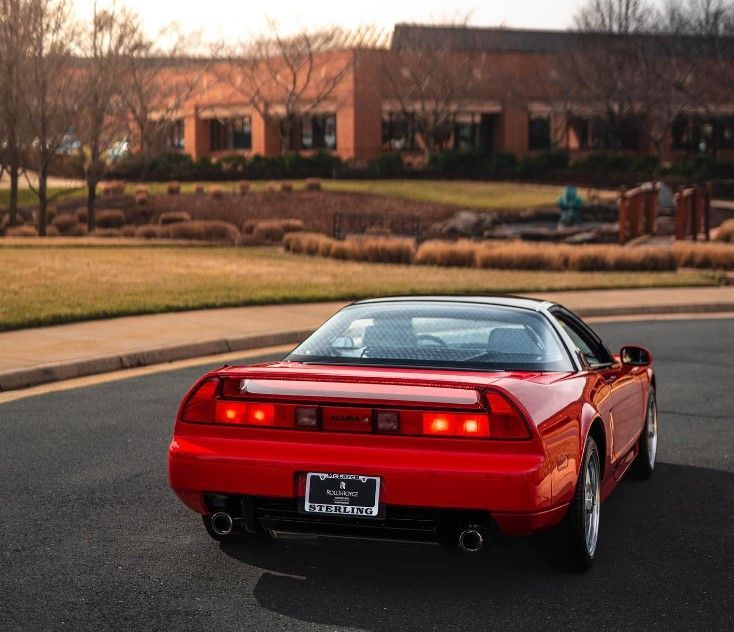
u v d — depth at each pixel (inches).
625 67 2805.1
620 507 272.7
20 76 1619.1
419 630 185.9
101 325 603.8
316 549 230.5
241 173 2662.4
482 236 1971.0
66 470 300.5
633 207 1550.2
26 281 821.2
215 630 184.7
